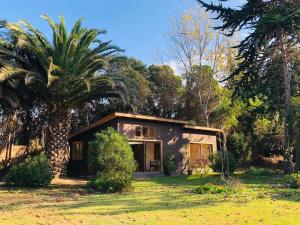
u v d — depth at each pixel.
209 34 33.75
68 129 20.12
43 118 24.45
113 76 19.06
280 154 36.44
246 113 34.41
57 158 19.39
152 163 23.47
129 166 14.52
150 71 38.06
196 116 36.41
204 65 34.78
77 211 8.87
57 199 11.70
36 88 18.95
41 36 18.20
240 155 32.94
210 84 34.06
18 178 15.93
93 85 18.75
